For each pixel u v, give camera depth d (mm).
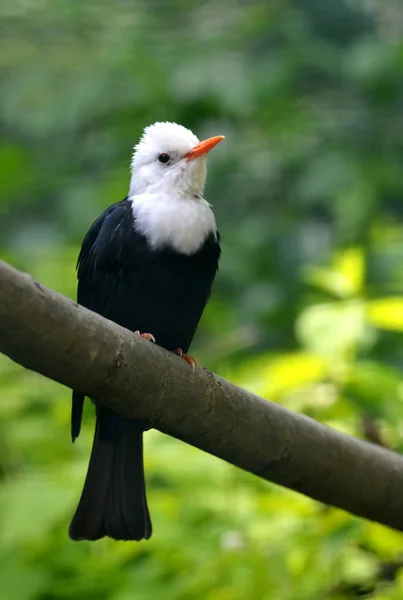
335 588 7852
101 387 6312
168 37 16875
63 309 5902
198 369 6625
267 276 14578
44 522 7996
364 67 15453
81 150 16344
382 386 8445
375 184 14859
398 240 13039
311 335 8820
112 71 15992
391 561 7910
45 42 17516
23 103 16734
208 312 13758
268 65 15742
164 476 8836
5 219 16125
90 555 8508
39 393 10516
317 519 7961
